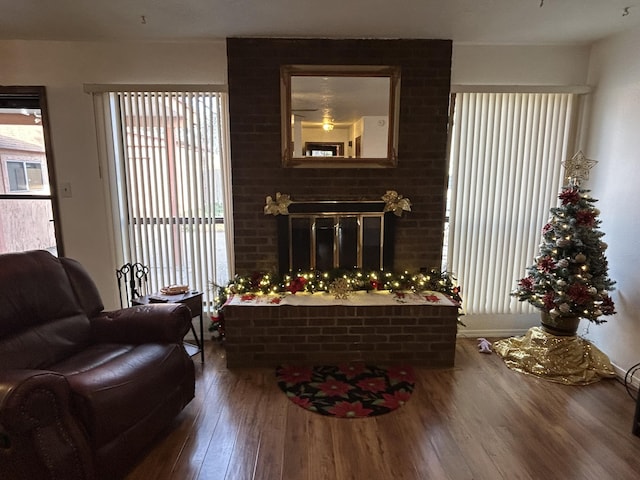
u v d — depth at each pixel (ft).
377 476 5.86
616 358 9.11
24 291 6.64
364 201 9.90
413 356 9.40
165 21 8.32
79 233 10.50
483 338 11.12
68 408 5.03
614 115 9.17
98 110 9.95
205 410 7.56
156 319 7.20
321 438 6.73
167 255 10.71
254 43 9.27
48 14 7.95
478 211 10.66
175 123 10.12
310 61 9.37
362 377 8.81
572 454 6.34
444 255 10.88
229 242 10.65
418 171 9.90
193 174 10.36
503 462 6.16
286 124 9.56
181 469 5.99
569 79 10.14
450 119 10.18
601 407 7.72
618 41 9.04
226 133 10.16
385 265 10.19
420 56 9.45
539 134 10.34
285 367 9.27
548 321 9.27
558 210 9.10
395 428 7.02
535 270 9.39
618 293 9.02
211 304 10.91
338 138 9.70
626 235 8.82
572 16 8.08
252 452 6.38
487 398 8.02
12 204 10.60
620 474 5.91
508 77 10.12
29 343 6.39
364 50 9.39
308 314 9.17
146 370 6.24
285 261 10.03
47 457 4.76
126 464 5.77
